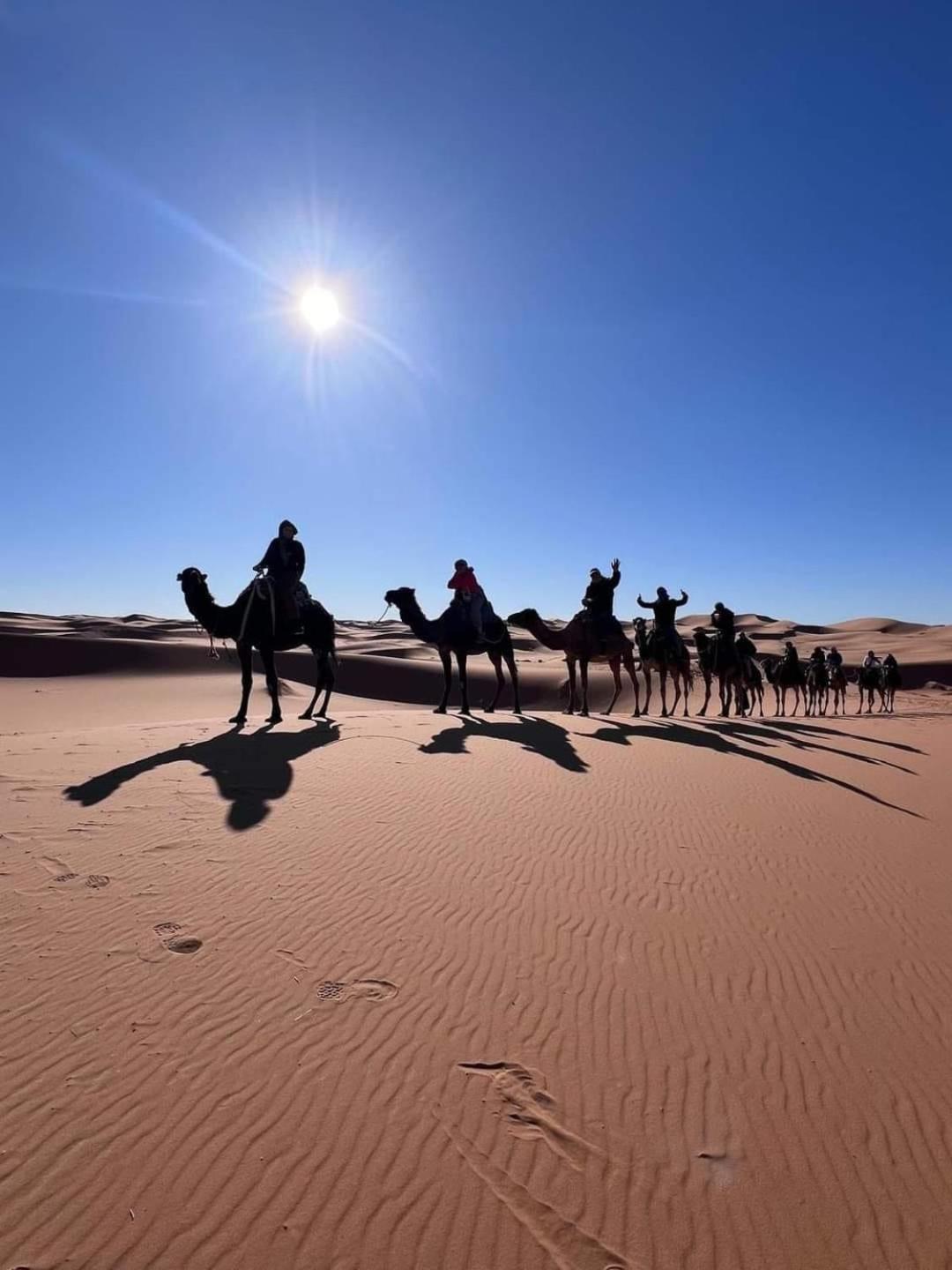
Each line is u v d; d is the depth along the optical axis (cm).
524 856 723
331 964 508
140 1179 326
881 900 685
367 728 1386
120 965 492
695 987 510
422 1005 467
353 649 7675
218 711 3422
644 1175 345
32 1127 350
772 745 1489
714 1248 310
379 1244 302
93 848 685
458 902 614
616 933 580
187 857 671
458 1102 385
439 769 1036
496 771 1045
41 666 4878
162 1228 304
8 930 529
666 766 1159
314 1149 348
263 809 813
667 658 2030
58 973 479
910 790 1167
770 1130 378
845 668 6294
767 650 9381
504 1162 347
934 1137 379
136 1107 367
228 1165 336
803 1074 424
